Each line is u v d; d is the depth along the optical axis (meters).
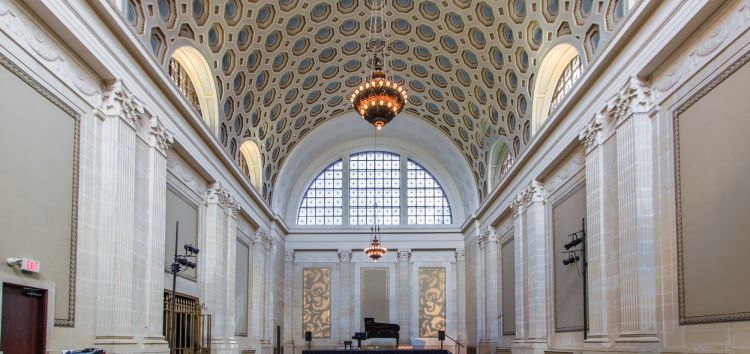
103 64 10.97
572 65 17.00
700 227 9.73
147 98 13.04
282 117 25.31
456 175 31.20
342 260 31.45
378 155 32.72
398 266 31.50
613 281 12.67
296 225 32.00
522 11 17.33
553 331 17.19
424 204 32.41
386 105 15.10
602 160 13.43
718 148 9.32
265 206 25.03
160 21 13.61
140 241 12.66
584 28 14.36
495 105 22.28
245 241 23.12
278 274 29.38
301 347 30.67
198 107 17.81
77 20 10.03
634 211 11.43
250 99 21.47
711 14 9.51
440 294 31.42
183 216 16.08
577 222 15.34
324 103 26.95
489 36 19.64
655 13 10.80
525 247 19.83
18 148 8.95
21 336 8.95
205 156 17.19
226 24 17.17
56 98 9.94
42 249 9.48
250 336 23.67
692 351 9.81
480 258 27.06
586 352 13.77
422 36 22.16
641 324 11.08
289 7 19.22
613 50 12.27
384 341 30.72
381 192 32.50
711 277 9.38
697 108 9.94
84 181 10.80
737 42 8.96
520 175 20.39
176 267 14.08
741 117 8.80
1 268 8.50
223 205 19.05
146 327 12.73
